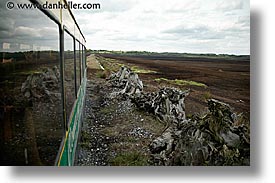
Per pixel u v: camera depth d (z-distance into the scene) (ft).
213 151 15.24
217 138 15.84
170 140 17.67
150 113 25.25
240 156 14.88
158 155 17.01
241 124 16.88
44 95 7.14
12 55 5.29
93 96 32.96
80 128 19.16
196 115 18.20
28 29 6.09
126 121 23.82
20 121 5.57
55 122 8.36
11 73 5.23
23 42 5.79
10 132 5.19
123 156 17.40
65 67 11.06
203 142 15.72
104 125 23.03
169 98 24.75
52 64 8.39
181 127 17.94
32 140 6.18
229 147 15.40
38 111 6.61
